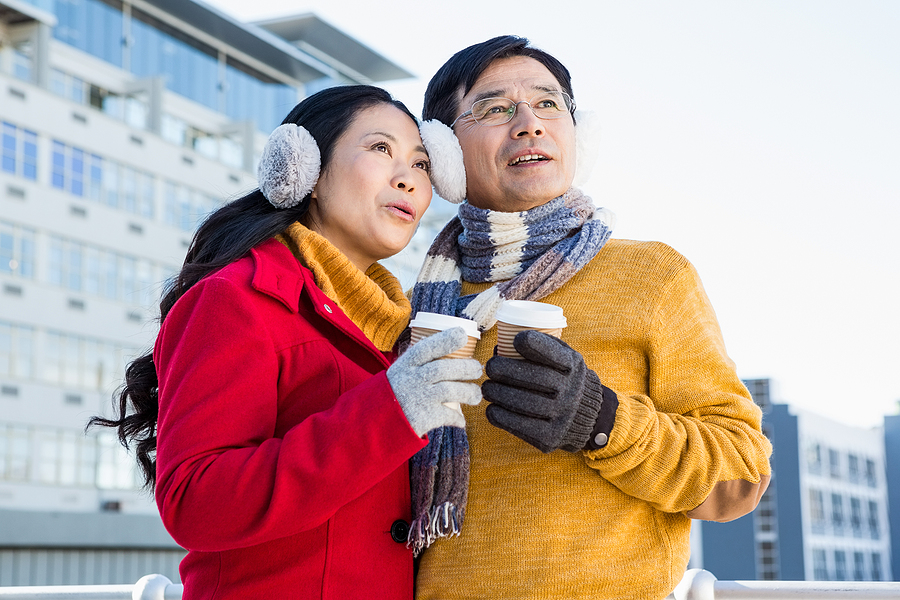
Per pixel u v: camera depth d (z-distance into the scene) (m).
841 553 40.12
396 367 1.57
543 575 1.85
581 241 2.14
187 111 37.69
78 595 2.38
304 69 41.81
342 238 2.09
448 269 2.33
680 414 1.99
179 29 37.84
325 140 2.06
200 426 1.60
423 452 1.92
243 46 39.75
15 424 28.23
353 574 1.76
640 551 1.90
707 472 1.82
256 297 1.78
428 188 2.15
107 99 35.38
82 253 31.06
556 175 2.27
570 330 2.06
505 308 1.75
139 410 2.03
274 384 1.72
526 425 1.67
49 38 32.84
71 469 29.48
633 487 1.84
